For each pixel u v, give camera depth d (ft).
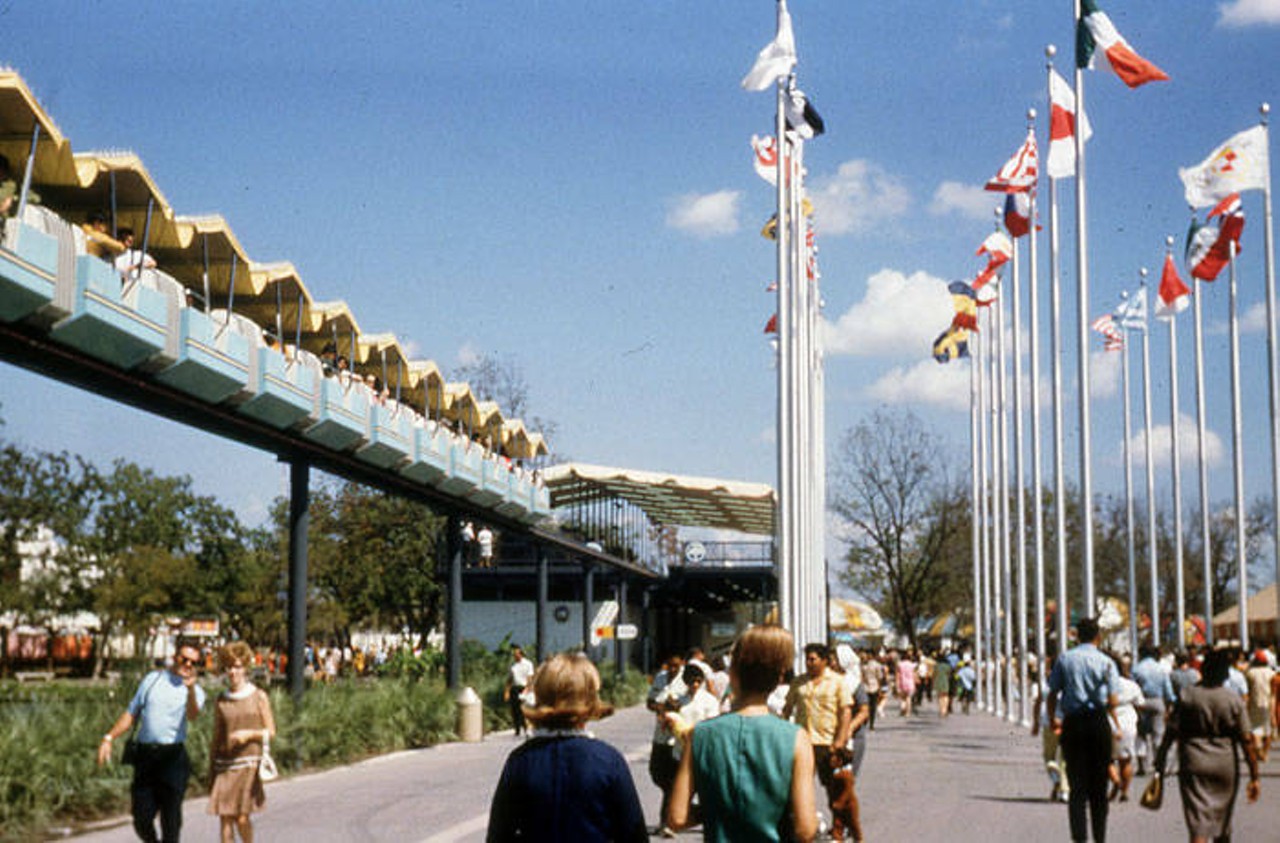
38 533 239.30
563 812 17.19
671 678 51.06
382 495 221.25
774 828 18.29
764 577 219.61
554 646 211.00
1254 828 49.96
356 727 84.99
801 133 92.02
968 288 155.22
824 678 43.24
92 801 52.75
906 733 119.14
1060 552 109.81
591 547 165.78
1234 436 118.42
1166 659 90.79
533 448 146.41
